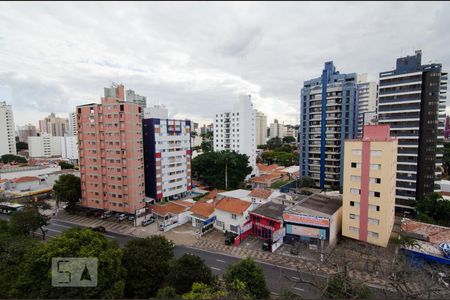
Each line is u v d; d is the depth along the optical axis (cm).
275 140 15962
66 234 2345
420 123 5053
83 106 5091
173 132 5959
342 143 6594
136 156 4834
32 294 1959
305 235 3600
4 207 5462
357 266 2858
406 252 2994
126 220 4866
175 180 6059
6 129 11606
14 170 7619
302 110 7300
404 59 5238
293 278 2825
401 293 1978
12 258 2455
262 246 3544
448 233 3312
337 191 6044
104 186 5041
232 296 1944
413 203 4881
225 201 4338
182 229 4388
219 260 3278
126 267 2398
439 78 4869
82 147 5197
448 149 8719
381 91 5409
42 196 6519
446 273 2541
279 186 6988
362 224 3453
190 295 1922
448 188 5769
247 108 8275
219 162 6669
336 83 6662
